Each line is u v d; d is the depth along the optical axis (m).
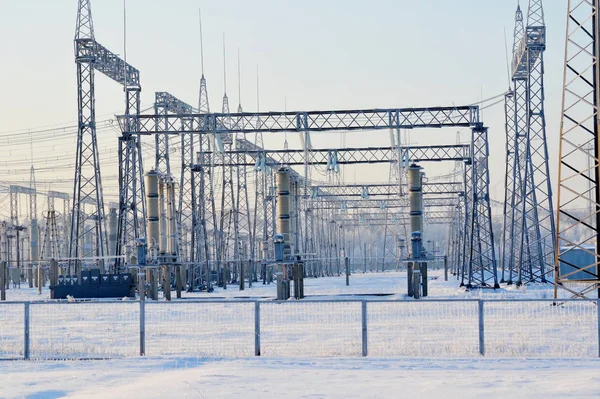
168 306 52.31
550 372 19.52
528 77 67.25
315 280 117.44
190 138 85.81
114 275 67.69
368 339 29.23
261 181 122.75
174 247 69.06
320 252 150.75
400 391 16.64
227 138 86.94
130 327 36.97
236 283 113.44
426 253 60.69
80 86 71.56
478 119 60.56
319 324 35.88
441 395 15.98
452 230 150.75
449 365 21.28
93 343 30.41
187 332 33.50
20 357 25.30
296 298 62.34
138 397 16.12
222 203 103.88
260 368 20.94
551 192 69.06
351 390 16.88
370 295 64.88
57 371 21.81
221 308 49.25
